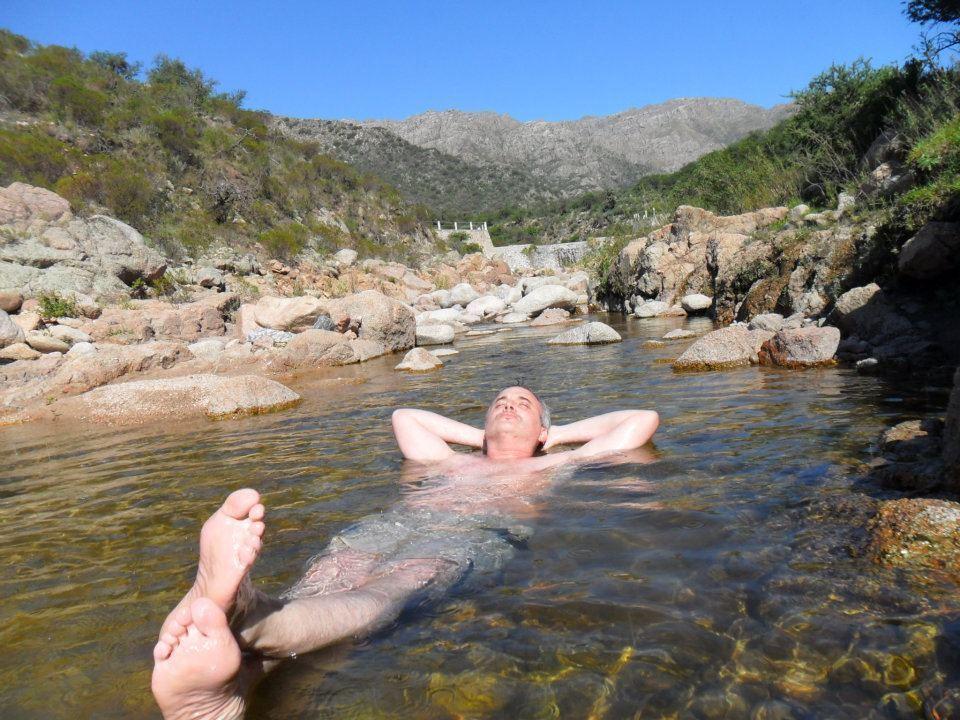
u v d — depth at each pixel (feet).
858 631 7.00
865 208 40.47
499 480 13.20
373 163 531.09
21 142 85.40
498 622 7.63
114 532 12.09
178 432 22.63
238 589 6.07
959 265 27.96
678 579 8.40
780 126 78.07
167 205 91.86
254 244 96.68
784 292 39.65
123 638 7.98
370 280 97.09
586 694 6.27
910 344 26.21
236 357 41.32
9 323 43.01
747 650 6.80
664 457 14.11
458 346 47.50
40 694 6.87
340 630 7.30
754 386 22.30
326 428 21.02
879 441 14.10
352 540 10.02
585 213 291.17
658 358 31.35
